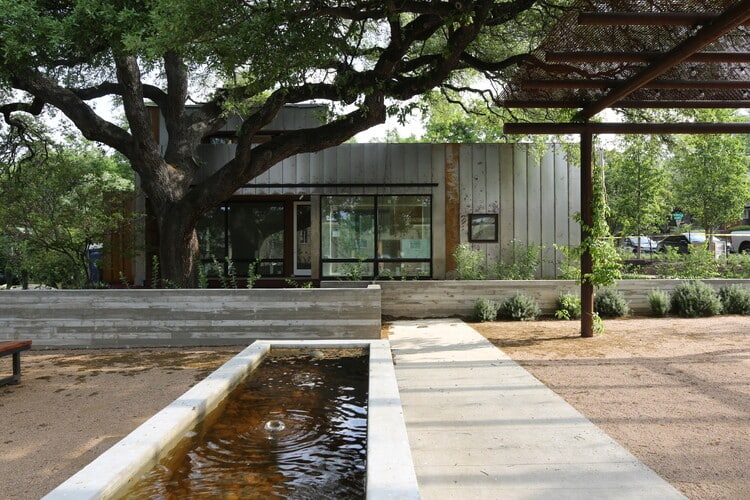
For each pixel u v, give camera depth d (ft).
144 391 18.49
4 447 13.46
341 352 18.44
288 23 22.68
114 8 26.35
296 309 26.66
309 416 12.37
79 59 34.86
